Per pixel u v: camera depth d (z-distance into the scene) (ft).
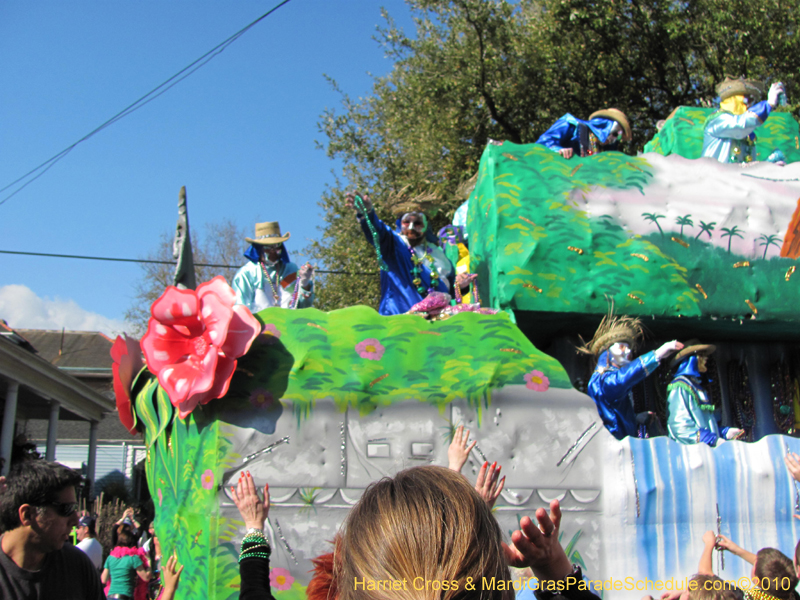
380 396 18.39
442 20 57.98
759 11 48.88
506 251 21.85
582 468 18.93
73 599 10.67
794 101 49.32
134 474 96.89
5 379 52.60
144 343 17.69
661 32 51.70
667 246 22.68
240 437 17.63
